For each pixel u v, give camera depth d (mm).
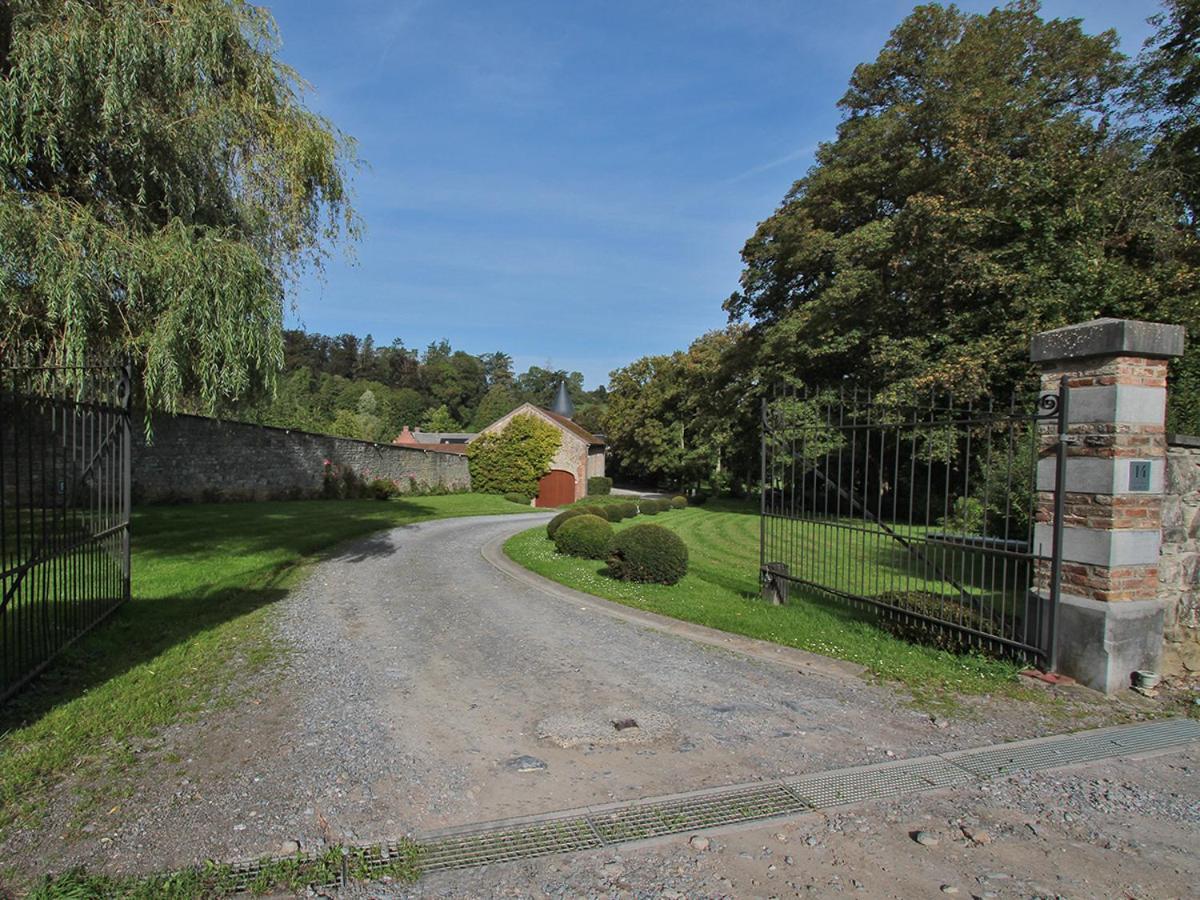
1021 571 8938
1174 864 2639
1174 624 4898
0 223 6398
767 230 23812
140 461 18594
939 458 13883
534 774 3408
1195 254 11219
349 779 3324
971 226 12977
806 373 22391
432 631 6535
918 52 19734
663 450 43312
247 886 2424
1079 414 4711
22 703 4176
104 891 2359
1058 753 3670
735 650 5828
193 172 8250
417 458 32188
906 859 2652
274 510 18828
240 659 5367
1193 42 12469
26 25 6797
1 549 4109
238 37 8461
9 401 4633
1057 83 16875
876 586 7691
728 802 3117
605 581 9383
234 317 7883
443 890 2436
